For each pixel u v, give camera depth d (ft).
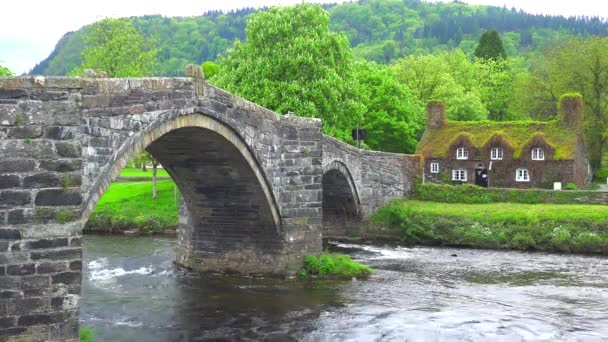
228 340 61.67
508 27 586.04
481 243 126.62
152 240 132.98
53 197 45.68
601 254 117.70
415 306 74.64
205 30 563.89
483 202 150.61
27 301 44.80
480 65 282.36
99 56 179.52
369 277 92.89
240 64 144.15
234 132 76.02
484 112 241.55
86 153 52.75
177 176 87.81
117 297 79.00
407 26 641.81
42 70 426.51
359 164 137.59
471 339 61.46
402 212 138.00
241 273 92.58
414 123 211.61
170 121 64.13
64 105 46.03
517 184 190.80
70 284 46.14
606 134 207.92
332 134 141.18
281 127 87.71
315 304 75.61
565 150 184.85
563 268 102.42
